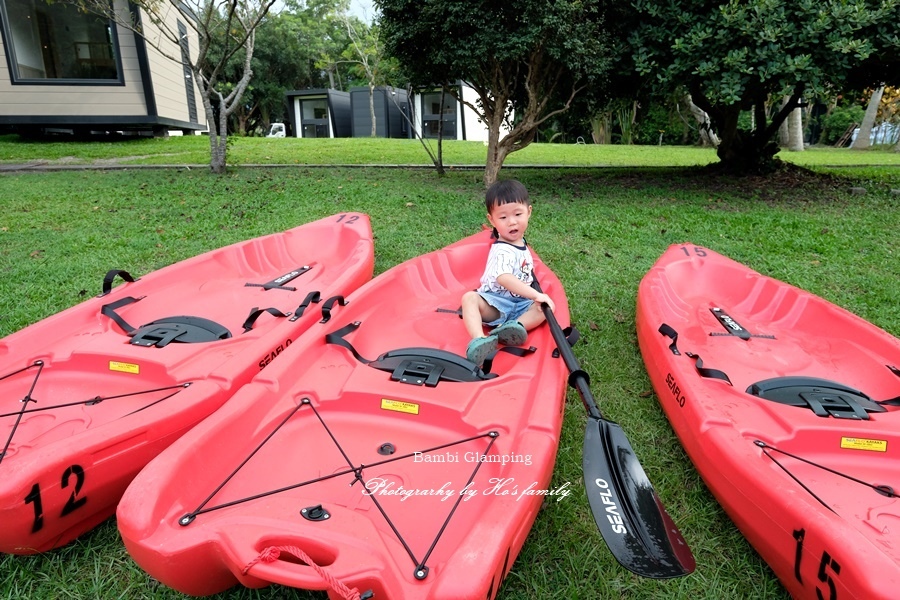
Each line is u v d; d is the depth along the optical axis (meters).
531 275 3.75
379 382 2.74
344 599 1.67
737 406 2.78
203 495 2.11
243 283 4.41
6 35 13.03
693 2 7.19
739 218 7.27
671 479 2.82
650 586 2.26
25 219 6.87
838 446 2.58
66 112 13.88
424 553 1.98
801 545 1.97
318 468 2.38
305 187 8.66
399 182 9.33
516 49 6.71
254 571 1.76
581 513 2.62
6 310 4.46
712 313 4.11
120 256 5.69
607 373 3.78
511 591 2.21
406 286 4.12
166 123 15.54
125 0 13.55
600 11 7.77
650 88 8.70
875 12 6.56
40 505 2.10
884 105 26.84
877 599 1.64
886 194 8.95
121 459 2.34
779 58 6.76
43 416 2.75
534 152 16.33
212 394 2.68
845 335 3.61
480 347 2.85
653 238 6.46
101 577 2.27
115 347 3.12
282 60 38.09
